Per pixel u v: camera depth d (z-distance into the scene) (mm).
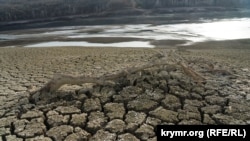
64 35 35469
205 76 7930
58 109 5633
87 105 5699
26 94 6844
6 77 10133
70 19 70688
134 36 31234
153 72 6598
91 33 36500
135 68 6699
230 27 39531
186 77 6738
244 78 7945
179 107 5570
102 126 5020
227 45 23453
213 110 5461
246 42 24703
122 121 5133
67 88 6355
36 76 10195
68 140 4648
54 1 87188
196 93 6141
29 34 39344
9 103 6449
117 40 28484
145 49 18391
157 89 6070
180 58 11758
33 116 5426
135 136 4734
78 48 20234
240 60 13969
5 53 17734
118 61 12984
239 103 5770
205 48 22109
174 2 97688
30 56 16047
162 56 13312
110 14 79562
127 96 5875
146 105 5578
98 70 10875
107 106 5641
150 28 40469
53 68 11844
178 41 26656
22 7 77438
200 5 99625
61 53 17219
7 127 5113
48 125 5133
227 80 7527
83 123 5125
